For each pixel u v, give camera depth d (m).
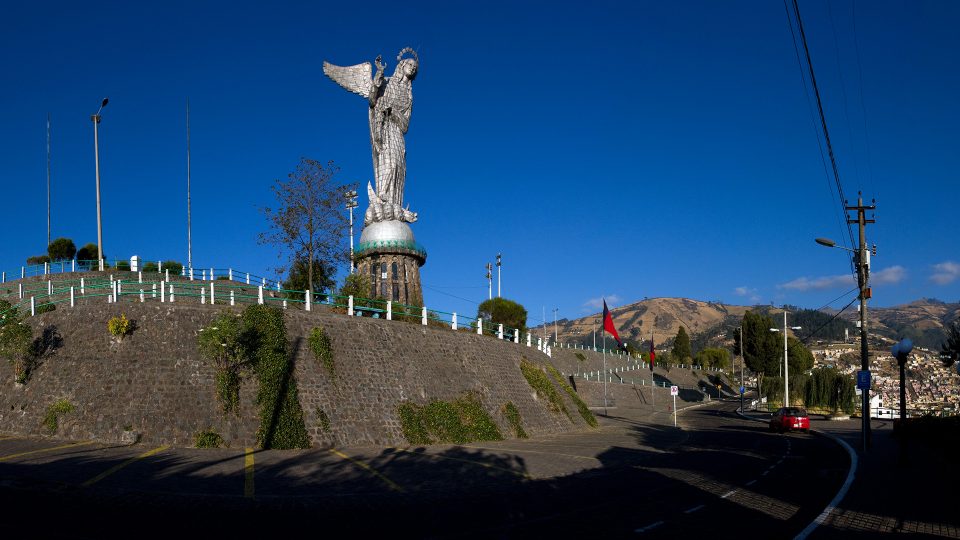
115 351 26.98
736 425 51.72
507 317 71.75
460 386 34.94
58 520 13.37
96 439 24.50
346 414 28.33
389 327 33.94
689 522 14.39
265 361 27.30
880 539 12.42
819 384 69.19
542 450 29.73
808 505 16.56
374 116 49.75
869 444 30.08
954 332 50.19
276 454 24.12
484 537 12.95
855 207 32.97
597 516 15.10
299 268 45.66
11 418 26.66
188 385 26.03
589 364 88.38
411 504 16.77
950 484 19.31
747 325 87.44
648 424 52.25
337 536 12.95
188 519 14.10
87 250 65.88
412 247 48.72
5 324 28.89
